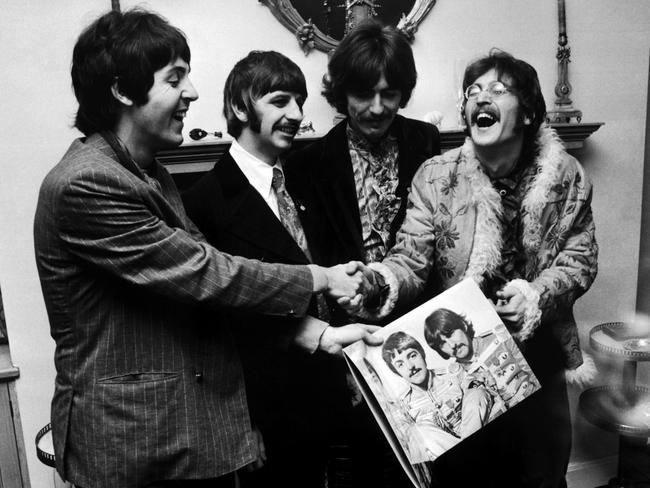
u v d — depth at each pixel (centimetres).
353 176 162
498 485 165
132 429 118
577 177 147
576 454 250
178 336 122
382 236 162
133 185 113
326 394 163
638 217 242
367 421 164
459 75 206
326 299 159
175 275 115
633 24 226
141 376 119
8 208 177
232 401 130
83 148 117
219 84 187
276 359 159
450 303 135
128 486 119
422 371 132
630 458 239
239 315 140
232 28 185
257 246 146
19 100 172
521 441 162
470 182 146
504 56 142
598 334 214
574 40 221
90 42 116
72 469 122
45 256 117
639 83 231
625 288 246
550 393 162
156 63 116
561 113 212
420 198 151
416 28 201
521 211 146
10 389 187
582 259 148
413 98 207
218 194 148
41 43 171
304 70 194
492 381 133
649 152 235
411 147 168
